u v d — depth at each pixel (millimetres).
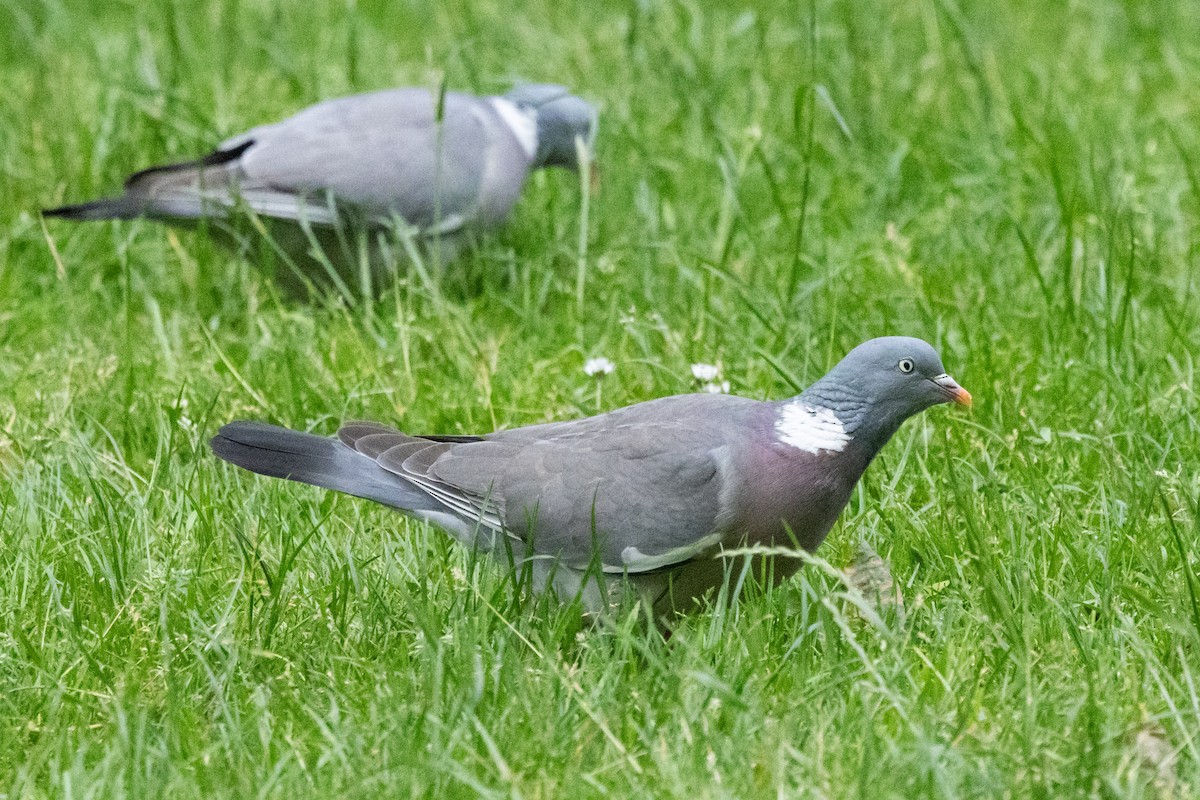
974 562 8062
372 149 12109
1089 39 16734
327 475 8094
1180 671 7324
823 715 6793
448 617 7645
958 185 13391
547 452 7809
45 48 15828
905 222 12836
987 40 16422
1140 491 8695
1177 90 15398
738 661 7234
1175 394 10016
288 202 11922
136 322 11812
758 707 6848
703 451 7566
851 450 7602
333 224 12078
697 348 10719
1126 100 15070
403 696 7094
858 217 13195
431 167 12203
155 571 8117
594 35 16672
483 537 7938
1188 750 6629
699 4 16844
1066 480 9117
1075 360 10344
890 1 16891
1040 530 8430
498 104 13055
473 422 10148
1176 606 7543
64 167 13422
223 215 11859
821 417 7562
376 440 8102
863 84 14875
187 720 6961
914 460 9258
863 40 15664
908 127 14508
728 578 7688
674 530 7582
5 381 10664
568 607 7562
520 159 12875
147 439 10055
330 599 7996
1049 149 13328
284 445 8195
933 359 7523
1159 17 16672
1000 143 13953
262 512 8773
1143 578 7996
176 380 10570
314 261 12414
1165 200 12836
